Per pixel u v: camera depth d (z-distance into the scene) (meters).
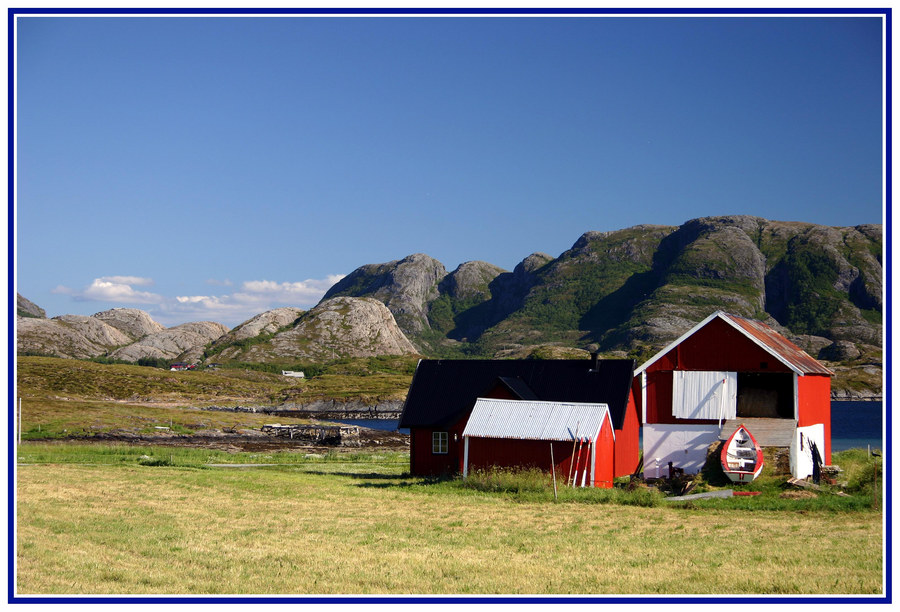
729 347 38.03
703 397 38.12
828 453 42.53
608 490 32.69
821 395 41.44
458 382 43.31
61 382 145.25
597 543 21.91
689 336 38.75
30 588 16.30
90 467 40.78
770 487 32.59
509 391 40.09
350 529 24.05
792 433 34.94
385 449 78.62
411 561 19.36
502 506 29.53
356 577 17.69
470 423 37.94
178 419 93.81
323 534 23.11
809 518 26.62
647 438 38.78
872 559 19.75
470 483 34.88
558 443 36.44
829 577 17.88
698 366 38.47
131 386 153.50
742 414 40.94
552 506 29.62
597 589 16.75
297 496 31.58
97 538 21.50
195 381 182.00
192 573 17.91
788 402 40.44
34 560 18.62
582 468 35.91
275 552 20.27
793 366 36.66
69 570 17.84
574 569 18.64
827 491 31.84
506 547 21.33
